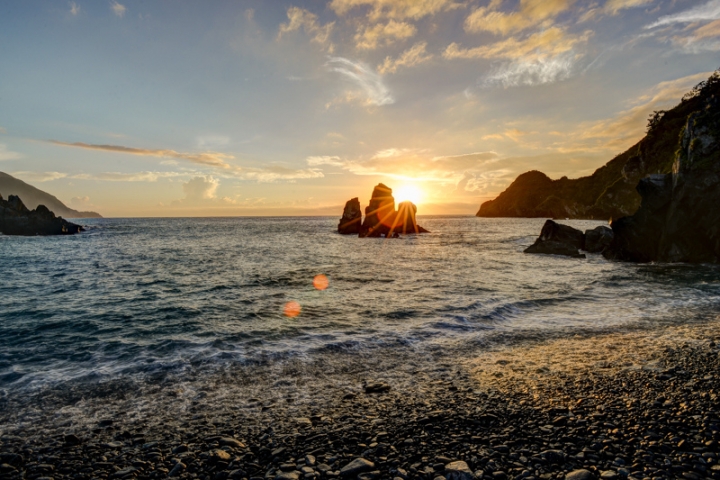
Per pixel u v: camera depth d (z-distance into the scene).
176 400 9.05
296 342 13.40
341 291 22.55
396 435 7.23
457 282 25.56
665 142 102.81
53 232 87.62
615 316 17.00
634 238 39.12
